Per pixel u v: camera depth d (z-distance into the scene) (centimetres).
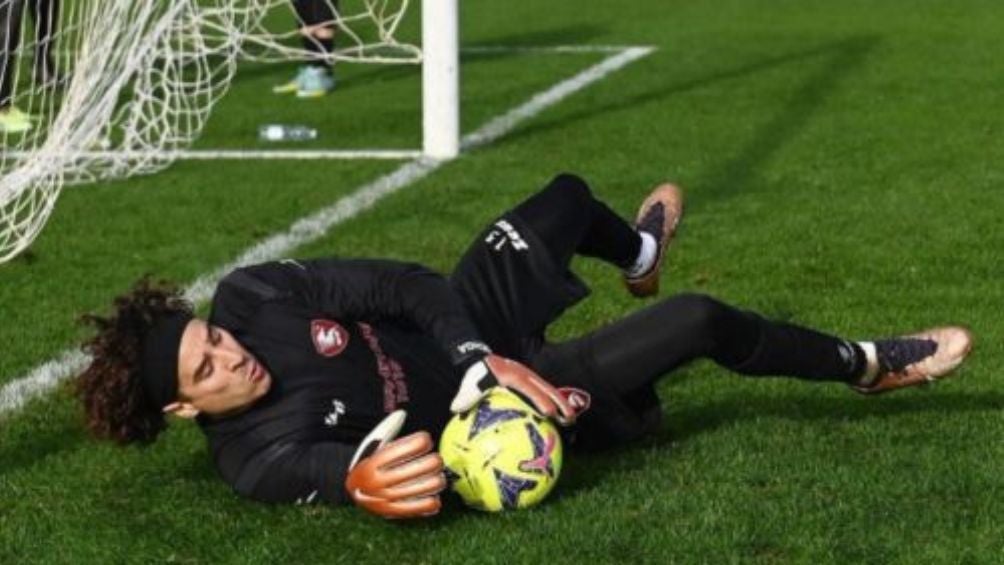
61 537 883
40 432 1060
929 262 1441
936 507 872
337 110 2366
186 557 849
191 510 905
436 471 802
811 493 893
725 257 1473
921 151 1942
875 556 817
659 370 908
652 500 887
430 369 895
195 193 1800
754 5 3556
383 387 877
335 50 2628
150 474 969
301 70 2525
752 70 2628
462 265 935
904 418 1014
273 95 2512
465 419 867
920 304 1314
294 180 1864
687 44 2977
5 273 1474
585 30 3231
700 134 2088
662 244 1064
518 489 859
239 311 880
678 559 820
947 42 2897
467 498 862
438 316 872
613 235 999
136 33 1426
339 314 887
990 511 865
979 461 932
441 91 1969
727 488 902
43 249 1560
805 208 1656
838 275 1407
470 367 849
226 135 2162
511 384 841
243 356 851
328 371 870
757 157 1930
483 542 840
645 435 977
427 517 870
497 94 2469
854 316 1287
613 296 1355
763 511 870
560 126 2173
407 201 1738
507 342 916
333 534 859
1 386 1162
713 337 899
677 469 935
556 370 912
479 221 1647
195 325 853
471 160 1958
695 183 1795
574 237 952
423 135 2080
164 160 1944
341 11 2405
